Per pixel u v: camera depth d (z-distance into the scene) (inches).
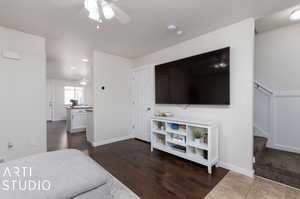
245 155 81.8
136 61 157.5
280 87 111.0
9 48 90.0
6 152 88.8
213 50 92.9
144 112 147.9
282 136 110.2
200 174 82.6
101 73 138.2
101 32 96.0
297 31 103.7
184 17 78.8
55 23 84.2
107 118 142.8
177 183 74.0
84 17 77.9
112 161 100.7
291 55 106.2
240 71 83.4
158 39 108.0
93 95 134.7
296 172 81.4
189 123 92.0
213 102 91.4
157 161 100.3
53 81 310.3
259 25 105.7
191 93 102.7
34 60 99.2
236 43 84.7
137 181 76.1
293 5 68.4
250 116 80.0
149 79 141.9
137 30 93.7
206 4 67.9
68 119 202.1
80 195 40.0
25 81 95.7
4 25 86.4
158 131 115.3
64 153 57.9
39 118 101.0
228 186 70.8
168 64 118.5
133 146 132.9
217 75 89.0
